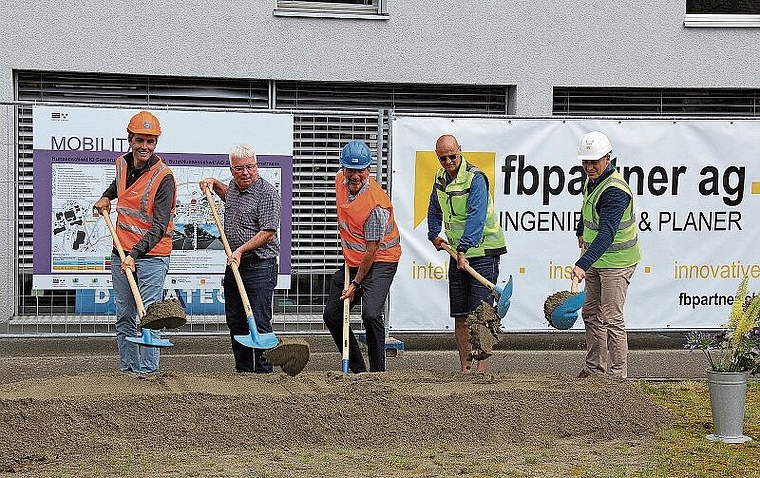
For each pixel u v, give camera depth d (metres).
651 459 6.47
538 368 9.98
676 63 12.27
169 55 11.44
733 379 6.97
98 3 11.27
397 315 10.12
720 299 10.39
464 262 8.51
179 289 9.91
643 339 11.32
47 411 6.48
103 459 6.24
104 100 11.53
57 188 9.73
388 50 11.82
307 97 11.95
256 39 11.59
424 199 10.02
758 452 6.71
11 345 10.39
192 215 9.86
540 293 10.24
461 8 11.88
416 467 6.21
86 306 9.96
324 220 10.41
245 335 8.41
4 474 5.92
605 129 10.16
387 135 10.27
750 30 12.35
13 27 11.12
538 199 10.16
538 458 6.46
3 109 10.02
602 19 12.10
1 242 10.04
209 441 6.57
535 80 12.05
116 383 7.19
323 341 10.98
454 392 7.16
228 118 9.87
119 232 8.27
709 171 10.27
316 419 6.78
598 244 8.08
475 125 10.03
